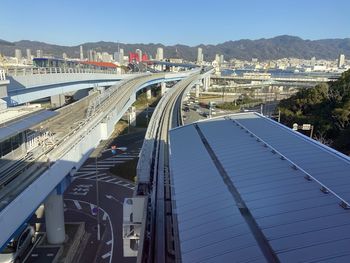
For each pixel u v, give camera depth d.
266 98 126.06
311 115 53.69
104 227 34.19
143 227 21.91
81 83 72.56
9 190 20.89
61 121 43.09
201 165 21.56
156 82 116.75
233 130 29.48
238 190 16.56
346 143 42.09
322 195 14.91
